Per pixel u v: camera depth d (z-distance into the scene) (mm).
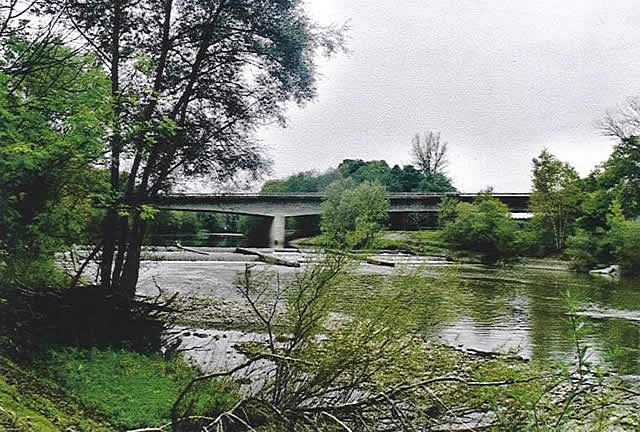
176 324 17641
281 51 18047
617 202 50344
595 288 33938
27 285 11508
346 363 8234
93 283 15203
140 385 10297
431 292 8688
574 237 49281
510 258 54438
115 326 12961
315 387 8500
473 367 8891
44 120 10820
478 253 54688
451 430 7398
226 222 81000
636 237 44250
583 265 47656
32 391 8844
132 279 16375
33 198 11195
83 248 14641
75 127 10562
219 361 12836
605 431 6328
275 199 60469
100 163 12195
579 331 5711
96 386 10062
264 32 17844
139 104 15398
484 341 17375
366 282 8617
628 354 15492
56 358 10781
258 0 17547
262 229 69500
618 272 44156
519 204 69500
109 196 12961
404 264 8859
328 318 8594
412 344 8734
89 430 7977
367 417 7887
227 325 17859
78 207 12633
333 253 8648
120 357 11672
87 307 12477
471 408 7797
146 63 14008
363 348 8289
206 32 16969
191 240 75125
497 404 6598
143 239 17312
